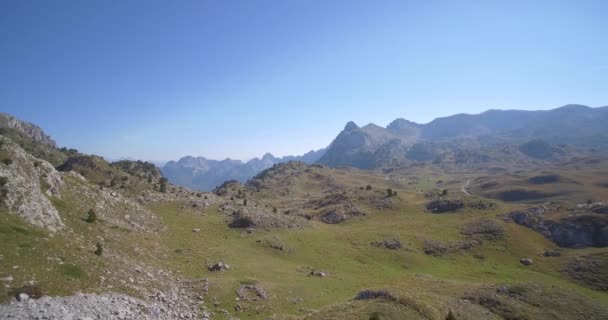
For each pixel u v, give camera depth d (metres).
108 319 31.03
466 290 58.38
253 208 129.62
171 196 128.75
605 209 124.75
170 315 39.34
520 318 48.25
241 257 78.12
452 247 108.94
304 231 112.25
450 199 156.75
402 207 157.12
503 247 110.06
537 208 138.25
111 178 141.50
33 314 26.83
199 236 89.62
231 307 48.72
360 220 143.50
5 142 53.41
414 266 94.06
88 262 42.34
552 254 106.69
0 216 39.81
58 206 58.34
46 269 35.16
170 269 59.84
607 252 98.19
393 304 40.94
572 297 57.19
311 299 57.69
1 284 28.97
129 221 78.88
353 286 69.19
